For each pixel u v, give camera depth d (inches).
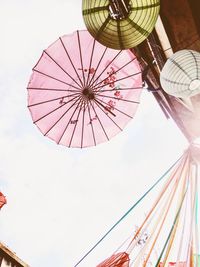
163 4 147.5
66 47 132.8
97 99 140.7
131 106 147.1
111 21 93.4
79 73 134.7
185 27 155.9
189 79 113.0
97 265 135.3
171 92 121.1
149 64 172.6
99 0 93.1
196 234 130.4
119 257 129.6
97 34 95.7
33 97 137.5
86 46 134.4
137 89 144.6
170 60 116.0
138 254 125.1
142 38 96.2
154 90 183.8
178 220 131.0
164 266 120.4
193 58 112.8
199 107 184.5
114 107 144.6
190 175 145.0
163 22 155.3
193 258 125.8
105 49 135.9
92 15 93.7
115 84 140.5
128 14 93.1
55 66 133.9
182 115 192.5
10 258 202.7
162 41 167.3
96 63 135.7
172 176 147.1
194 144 149.8
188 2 143.1
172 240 126.0
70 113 140.4
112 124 148.7
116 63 138.4
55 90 136.0
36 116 140.6
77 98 138.0
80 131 145.9
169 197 140.1
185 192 139.7
